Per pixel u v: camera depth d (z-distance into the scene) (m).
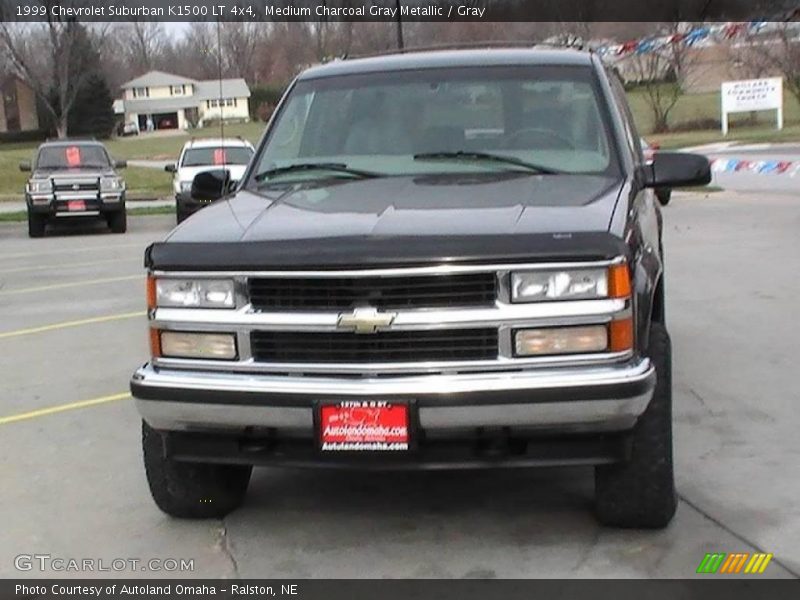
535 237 3.56
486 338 3.58
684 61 38.38
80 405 6.33
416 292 3.59
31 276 12.48
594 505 4.34
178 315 3.81
